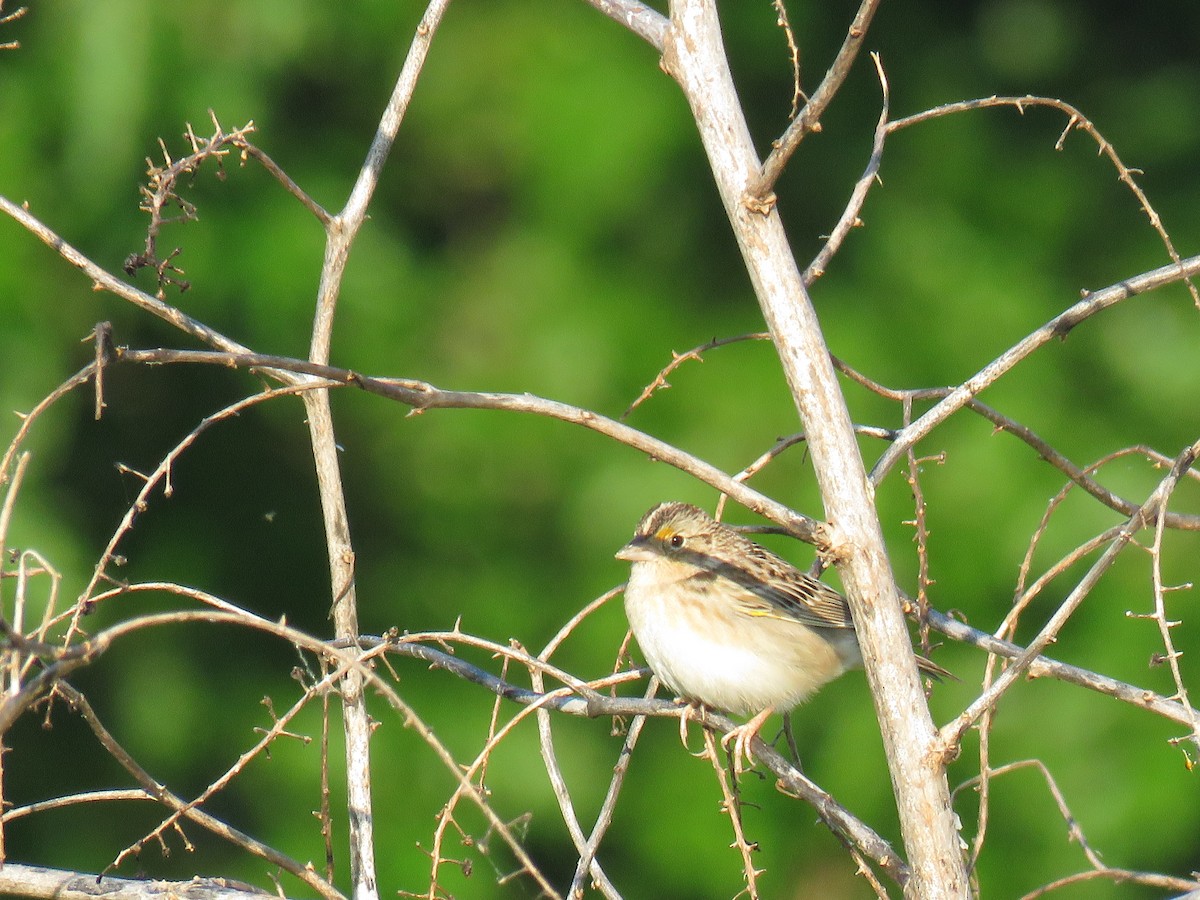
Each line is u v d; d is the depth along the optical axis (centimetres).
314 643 436
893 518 1345
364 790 555
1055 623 460
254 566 1427
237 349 538
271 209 1356
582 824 1331
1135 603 1340
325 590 1435
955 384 1383
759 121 1462
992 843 1343
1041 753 1338
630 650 1342
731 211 492
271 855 511
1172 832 1319
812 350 482
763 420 1370
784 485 1352
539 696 573
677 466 472
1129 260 1471
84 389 1331
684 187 1426
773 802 1356
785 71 1457
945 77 1513
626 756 576
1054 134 1525
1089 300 537
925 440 1375
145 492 471
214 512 1425
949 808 461
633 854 1362
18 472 448
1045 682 1359
